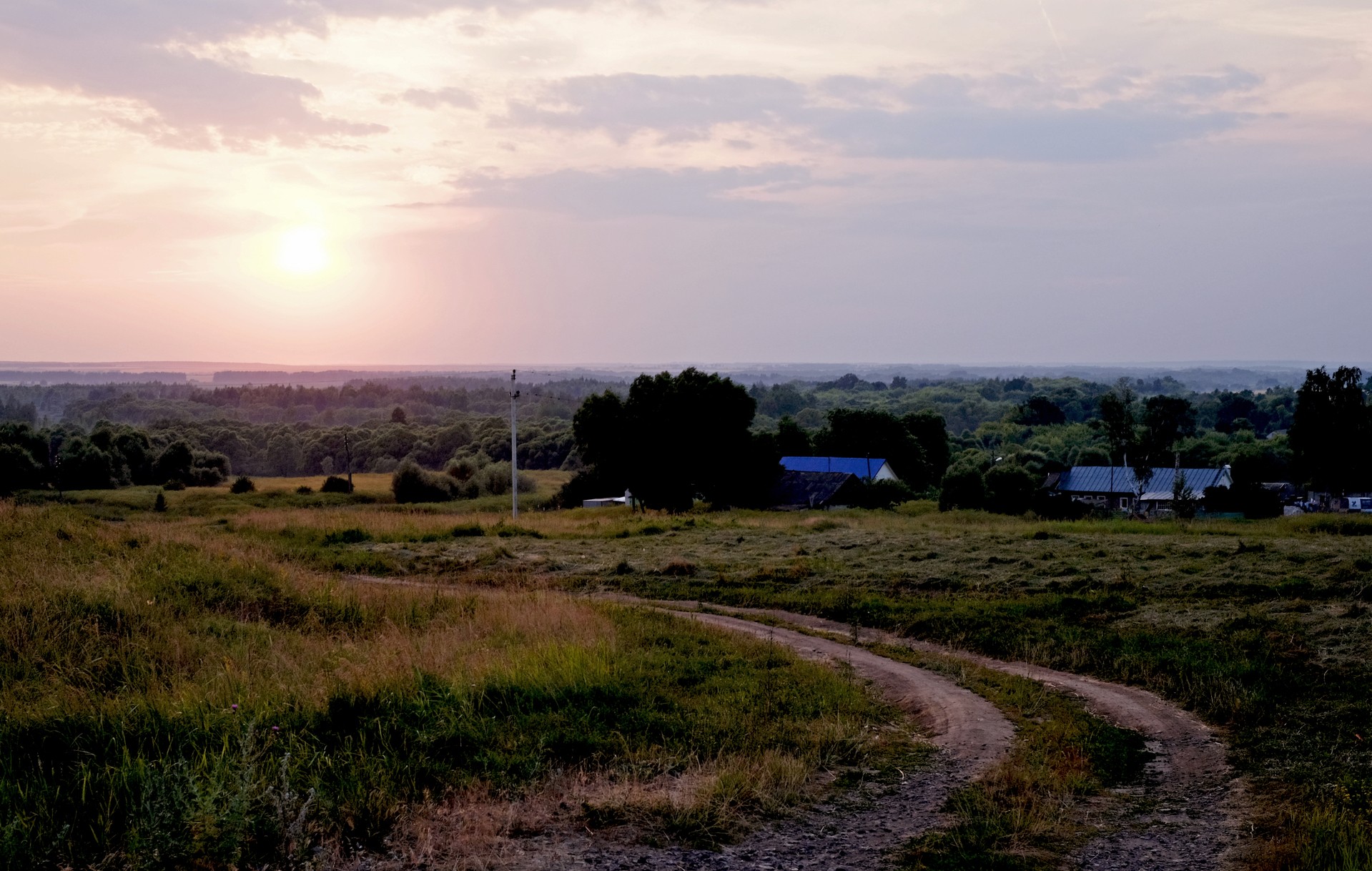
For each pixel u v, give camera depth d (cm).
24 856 646
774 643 1563
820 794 877
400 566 2541
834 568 2373
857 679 1381
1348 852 688
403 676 1088
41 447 7381
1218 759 993
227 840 658
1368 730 1017
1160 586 1877
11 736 841
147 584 1521
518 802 816
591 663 1220
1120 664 1388
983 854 734
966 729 1105
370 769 829
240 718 905
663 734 1009
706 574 2392
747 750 973
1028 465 8356
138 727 880
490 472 7594
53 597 1332
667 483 5128
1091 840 779
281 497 6500
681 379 5216
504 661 1198
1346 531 2905
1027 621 1683
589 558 2678
